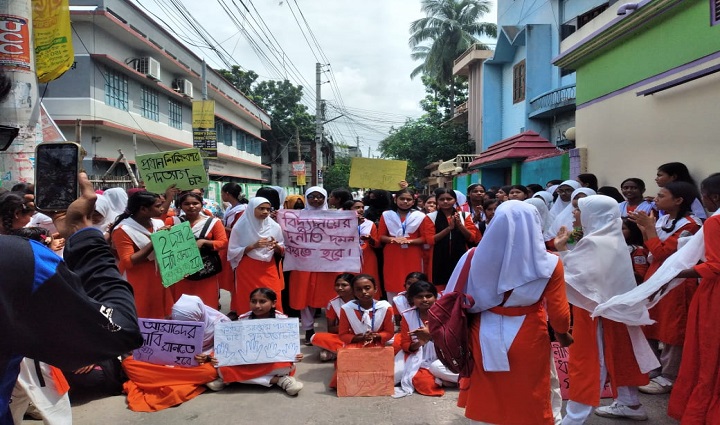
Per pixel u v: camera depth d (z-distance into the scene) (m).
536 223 2.84
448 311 2.94
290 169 44.88
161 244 4.88
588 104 9.13
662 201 4.61
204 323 4.65
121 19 16.70
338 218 6.08
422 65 33.19
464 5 30.47
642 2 6.91
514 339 2.80
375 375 4.50
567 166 10.48
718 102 5.80
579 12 16.50
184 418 4.06
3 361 1.35
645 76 7.31
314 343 5.41
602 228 3.69
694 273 3.46
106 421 4.02
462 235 6.31
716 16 5.82
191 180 5.96
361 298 5.00
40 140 5.92
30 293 1.34
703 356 3.44
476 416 2.91
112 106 16.91
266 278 5.70
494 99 22.09
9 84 5.61
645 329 4.70
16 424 3.34
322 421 3.96
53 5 6.86
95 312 1.46
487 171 16.88
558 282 2.82
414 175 31.03
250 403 4.34
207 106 16.39
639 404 3.89
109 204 5.45
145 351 4.64
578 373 3.50
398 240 6.28
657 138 7.02
